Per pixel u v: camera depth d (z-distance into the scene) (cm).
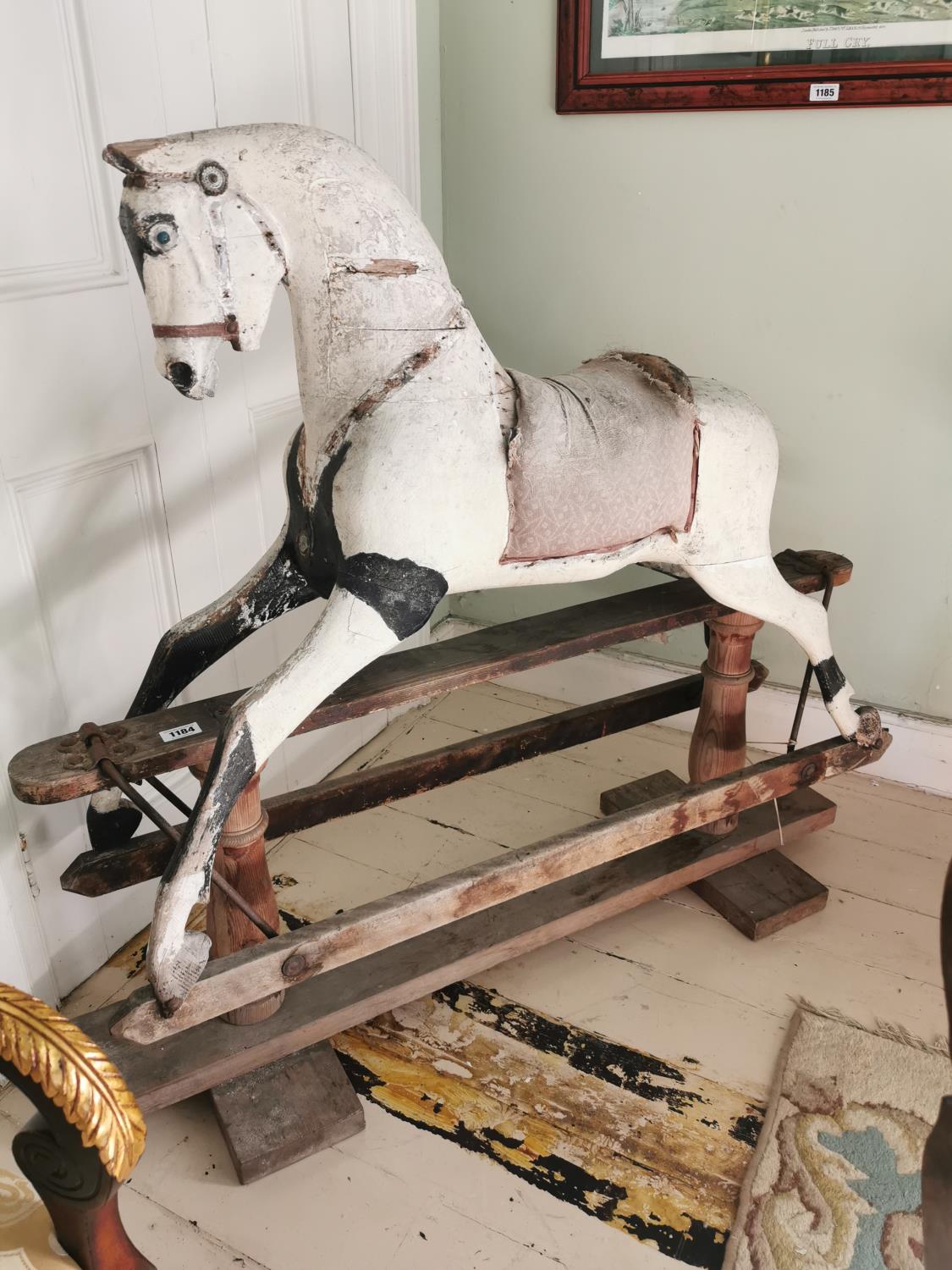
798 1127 125
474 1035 140
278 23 150
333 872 172
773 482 129
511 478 108
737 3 160
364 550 102
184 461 149
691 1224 115
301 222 96
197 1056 122
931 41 151
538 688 227
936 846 179
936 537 178
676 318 187
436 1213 117
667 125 174
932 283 164
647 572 207
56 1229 73
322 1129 123
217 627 121
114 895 153
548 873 130
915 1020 142
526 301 200
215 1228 115
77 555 137
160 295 95
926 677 189
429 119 191
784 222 171
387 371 101
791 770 149
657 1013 144
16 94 115
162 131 134
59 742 110
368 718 210
